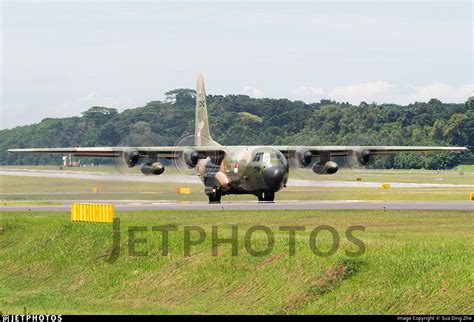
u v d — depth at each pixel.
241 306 80.56
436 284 73.88
